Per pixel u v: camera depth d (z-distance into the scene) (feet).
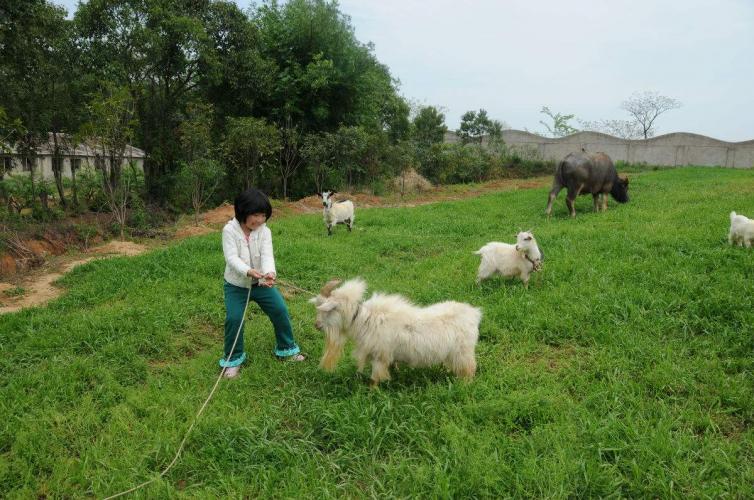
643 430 12.19
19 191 45.80
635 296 19.93
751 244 25.40
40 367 17.22
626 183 48.01
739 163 108.17
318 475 11.47
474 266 27.45
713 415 13.12
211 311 22.16
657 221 34.09
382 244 34.78
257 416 13.76
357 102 77.51
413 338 14.47
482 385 14.44
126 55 48.47
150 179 57.26
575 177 42.93
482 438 12.16
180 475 11.80
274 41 71.05
